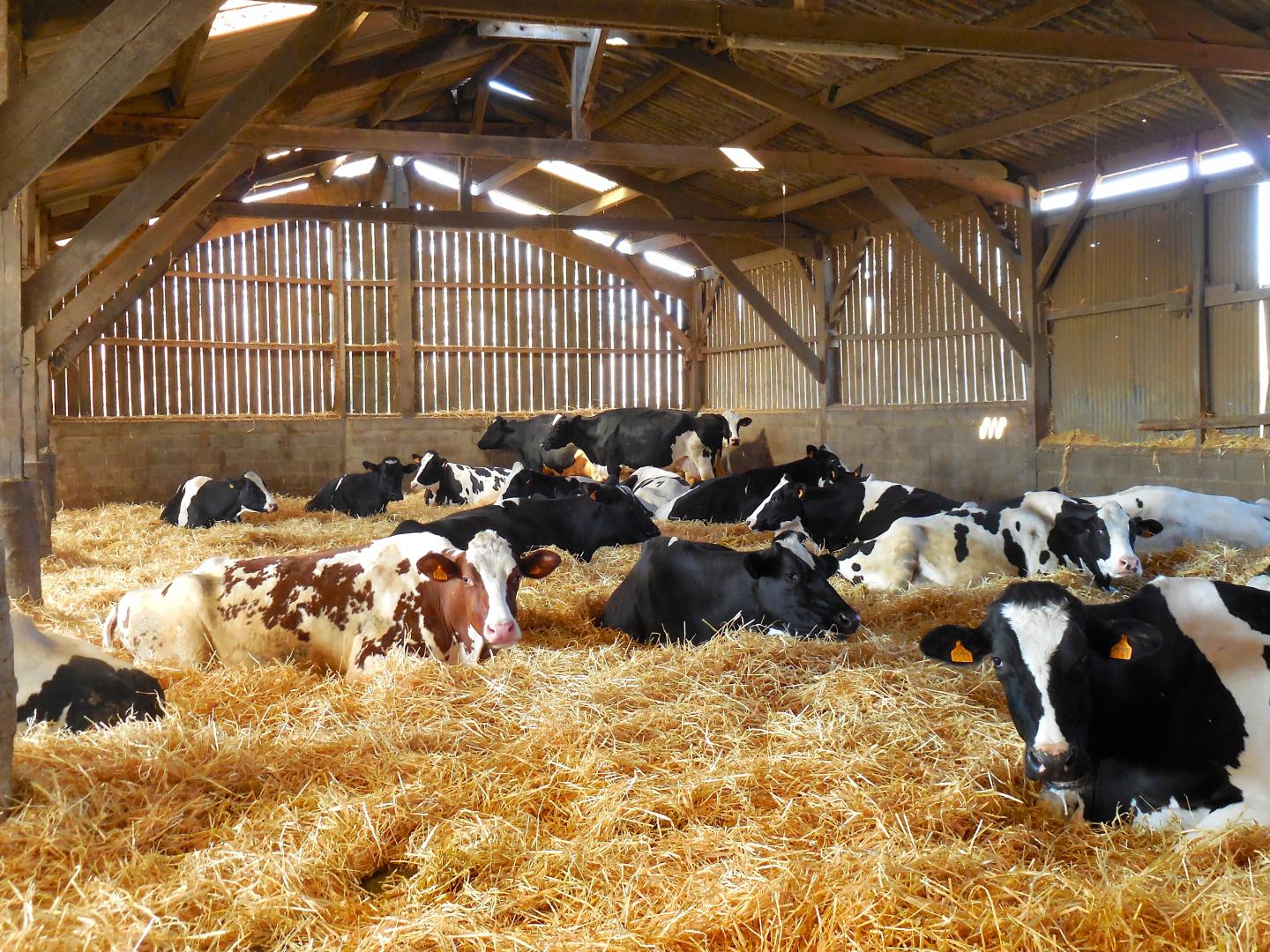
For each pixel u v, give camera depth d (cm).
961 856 282
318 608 493
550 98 1408
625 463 1530
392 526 1105
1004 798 331
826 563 563
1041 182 1132
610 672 461
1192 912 256
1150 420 1030
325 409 1652
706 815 324
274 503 1193
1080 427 1121
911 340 1367
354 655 488
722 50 1054
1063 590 315
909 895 264
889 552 708
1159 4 753
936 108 1069
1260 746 314
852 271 1458
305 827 312
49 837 287
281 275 1616
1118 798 326
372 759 362
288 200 1612
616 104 1294
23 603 606
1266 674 321
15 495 605
